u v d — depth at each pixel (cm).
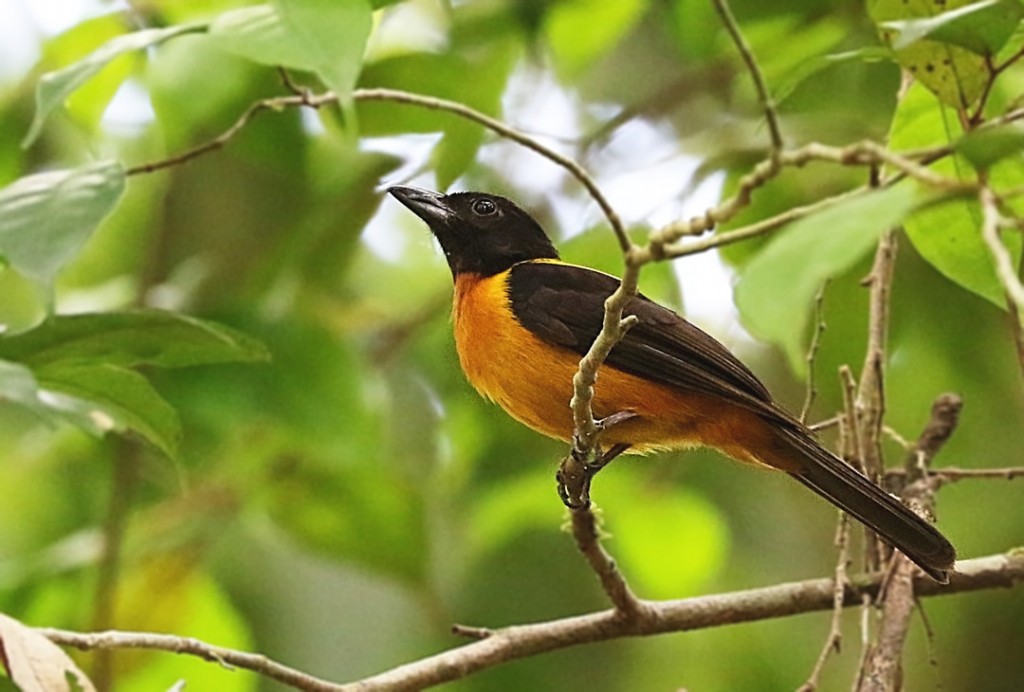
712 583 1342
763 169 510
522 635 853
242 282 1180
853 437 895
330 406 1059
